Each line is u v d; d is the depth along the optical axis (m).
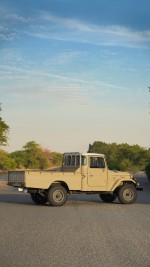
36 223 15.47
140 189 23.52
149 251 10.73
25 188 21.92
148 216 17.53
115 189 23.52
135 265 9.35
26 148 87.88
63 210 19.91
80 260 9.78
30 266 9.21
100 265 9.34
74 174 22.55
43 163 88.00
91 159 22.91
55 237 12.59
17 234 13.10
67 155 23.55
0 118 49.50
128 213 18.62
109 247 11.20
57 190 21.83
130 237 12.62
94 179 22.81
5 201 24.59
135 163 87.50
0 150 73.19
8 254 10.32
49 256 10.15
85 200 25.48
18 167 81.75
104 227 14.51
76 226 14.73
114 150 95.06
